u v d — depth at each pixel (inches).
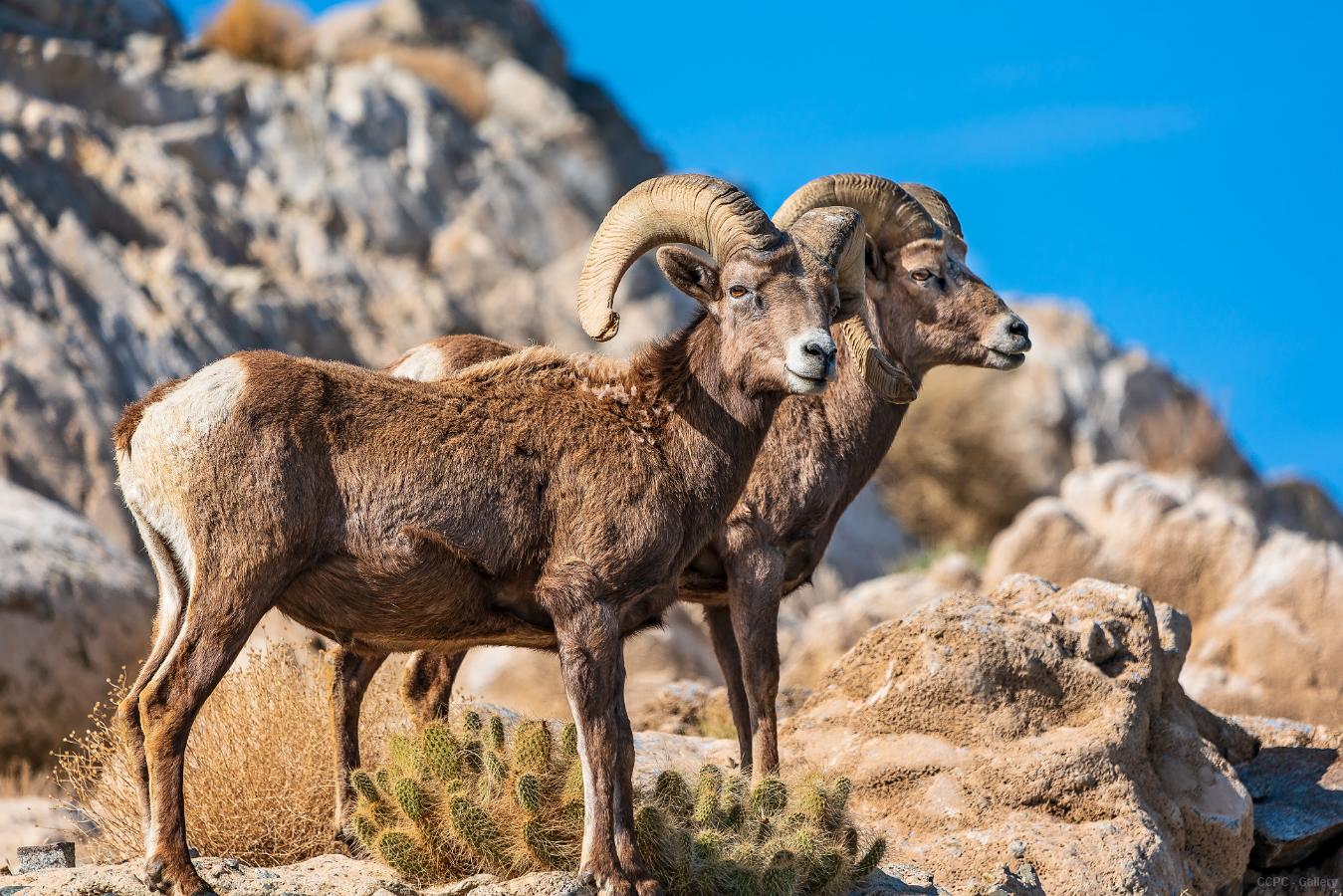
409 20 4936.0
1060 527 2861.7
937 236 1451.8
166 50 4128.9
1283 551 2748.5
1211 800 1371.8
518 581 1005.2
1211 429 5059.1
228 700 1252.5
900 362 1462.8
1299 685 2564.0
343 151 4018.2
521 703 2150.6
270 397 952.3
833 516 1395.2
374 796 1057.5
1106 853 1240.2
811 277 1058.7
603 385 1051.9
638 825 1002.1
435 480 974.4
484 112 4574.3
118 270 3221.0
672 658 2672.2
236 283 3486.7
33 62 3651.6
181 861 909.2
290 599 981.2
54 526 2358.5
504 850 1010.7
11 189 3238.2
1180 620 1488.7
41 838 1457.9
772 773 1286.9
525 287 3983.8
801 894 1040.2
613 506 1002.7
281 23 4424.2
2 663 2086.6
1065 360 5246.1
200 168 3799.2
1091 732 1328.7
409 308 3764.8
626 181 4564.5
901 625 1418.6
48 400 2854.3
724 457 1050.1
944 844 1266.0
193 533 933.2
